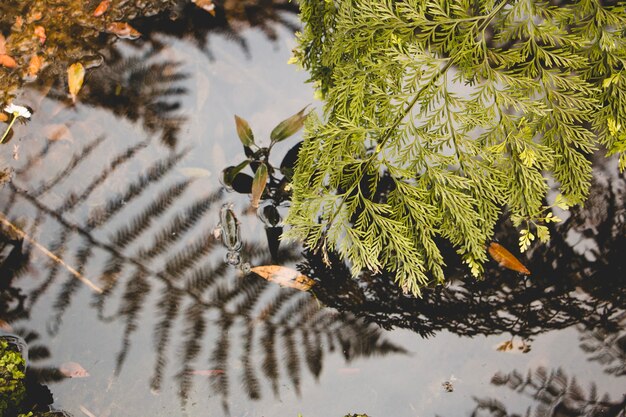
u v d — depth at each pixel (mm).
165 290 1438
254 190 1444
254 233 1454
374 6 1361
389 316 1447
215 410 1413
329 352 1434
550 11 1337
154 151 1468
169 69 1493
